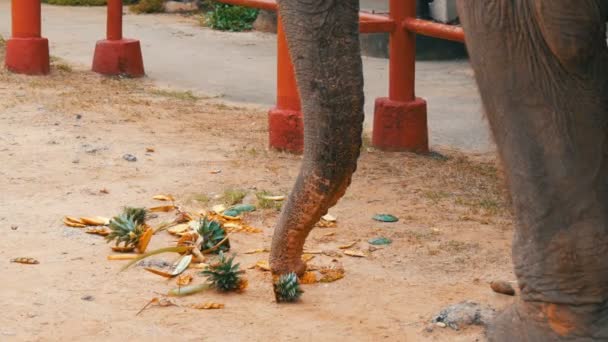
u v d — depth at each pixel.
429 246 5.67
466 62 12.84
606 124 3.31
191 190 6.73
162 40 14.36
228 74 11.77
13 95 9.70
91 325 4.53
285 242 4.65
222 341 4.38
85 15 16.81
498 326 3.50
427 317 4.64
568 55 3.14
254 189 6.79
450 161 7.82
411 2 7.90
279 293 4.77
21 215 6.10
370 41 13.22
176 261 5.35
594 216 3.30
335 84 3.89
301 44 3.88
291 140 7.78
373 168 7.47
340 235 5.85
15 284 4.99
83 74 11.16
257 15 15.72
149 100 9.89
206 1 16.56
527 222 3.37
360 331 4.49
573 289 3.35
